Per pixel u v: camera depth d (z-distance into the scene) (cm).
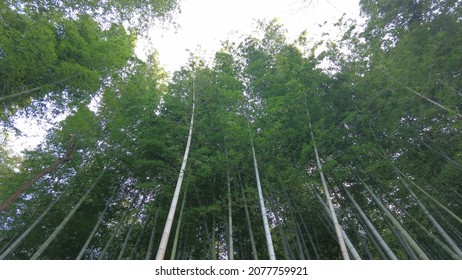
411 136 676
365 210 688
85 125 657
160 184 730
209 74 825
